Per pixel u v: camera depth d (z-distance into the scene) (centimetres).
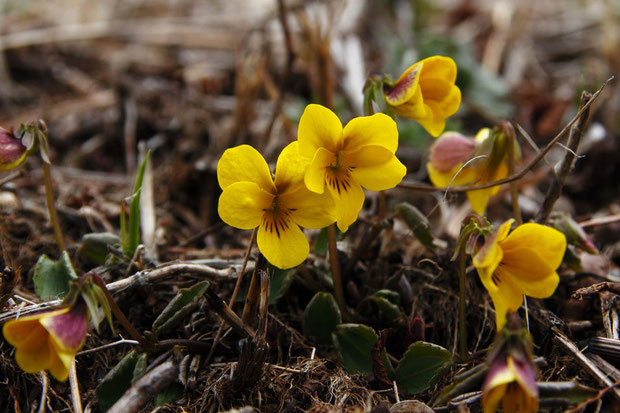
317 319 19
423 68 18
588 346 19
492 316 20
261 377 18
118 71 31
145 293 20
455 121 27
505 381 16
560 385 17
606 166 25
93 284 17
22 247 21
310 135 17
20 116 28
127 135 26
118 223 23
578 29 37
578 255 20
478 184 20
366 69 31
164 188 24
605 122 27
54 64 32
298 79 30
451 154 20
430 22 38
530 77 33
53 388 18
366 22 35
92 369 19
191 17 38
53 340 16
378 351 18
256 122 27
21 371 18
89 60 33
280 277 19
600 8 38
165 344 18
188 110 28
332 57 30
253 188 17
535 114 29
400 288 20
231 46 34
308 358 19
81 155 26
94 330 19
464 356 19
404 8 38
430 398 18
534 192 25
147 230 22
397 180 17
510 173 19
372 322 20
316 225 17
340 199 17
